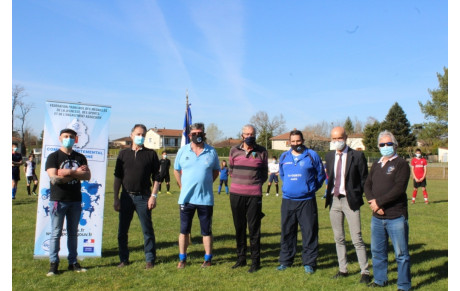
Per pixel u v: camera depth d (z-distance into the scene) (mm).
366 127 66438
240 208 5785
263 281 5191
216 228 9094
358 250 5258
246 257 6473
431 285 5004
